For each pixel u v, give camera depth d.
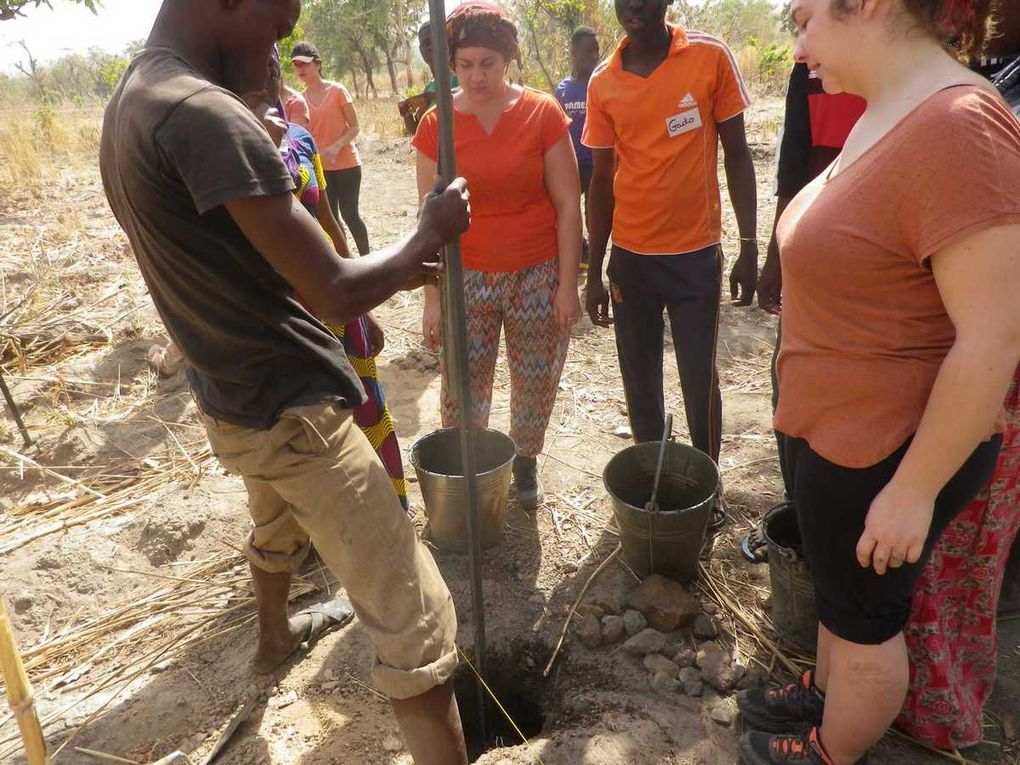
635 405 3.38
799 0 1.60
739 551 3.14
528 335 3.19
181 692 2.63
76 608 3.03
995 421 1.68
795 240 1.67
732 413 4.19
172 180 1.60
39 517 3.55
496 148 2.89
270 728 2.48
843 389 1.71
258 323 1.80
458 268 2.07
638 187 2.98
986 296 1.42
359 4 27.34
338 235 2.90
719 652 2.63
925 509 1.59
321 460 1.92
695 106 2.83
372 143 13.86
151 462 3.91
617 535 3.28
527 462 3.43
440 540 3.21
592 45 5.85
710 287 3.04
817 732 2.10
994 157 1.38
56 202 9.22
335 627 2.85
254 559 2.43
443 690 2.06
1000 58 2.30
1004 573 2.63
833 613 1.87
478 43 2.68
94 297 5.89
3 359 5.04
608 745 2.30
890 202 1.50
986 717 2.36
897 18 1.47
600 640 2.74
